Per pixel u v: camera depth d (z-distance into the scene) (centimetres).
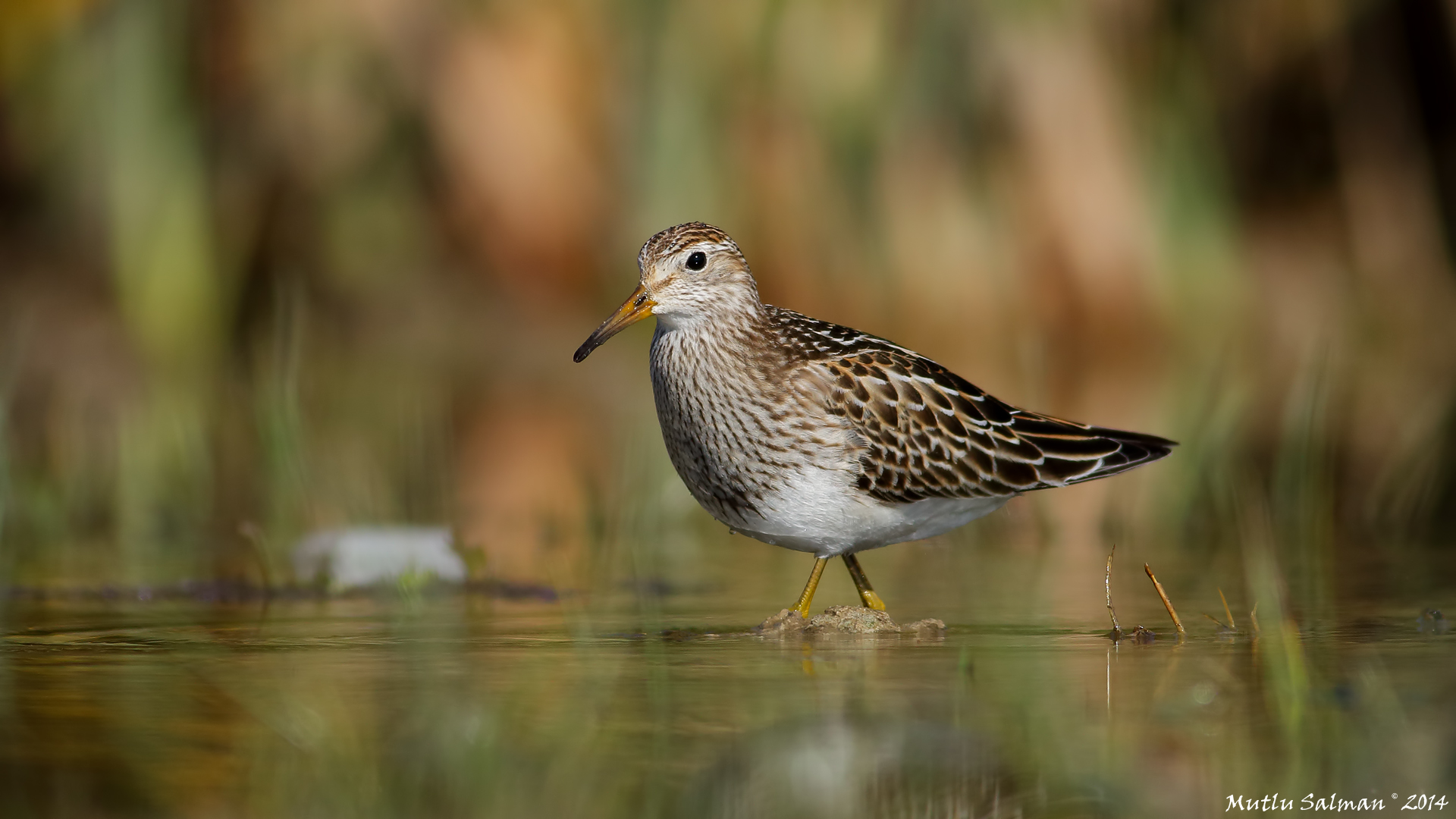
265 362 1959
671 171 2164
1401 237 2480
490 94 2175
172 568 1084
